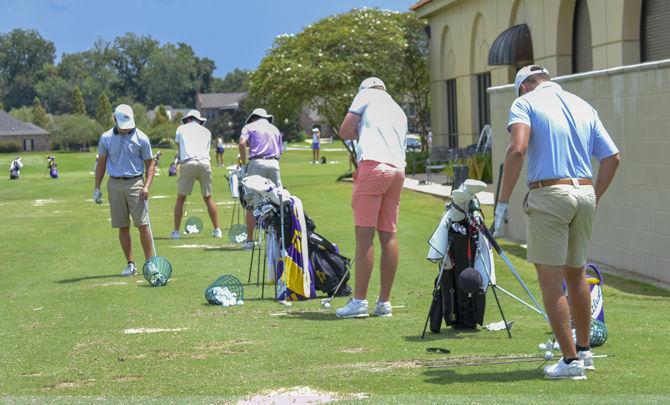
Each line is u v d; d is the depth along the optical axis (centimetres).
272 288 1504
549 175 830
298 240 1379
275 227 1404
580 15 3316
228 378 886
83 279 1669
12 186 5359
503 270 1642
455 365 909
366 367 914
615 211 1670
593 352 961
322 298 1398
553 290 833
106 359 995
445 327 1148
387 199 1223
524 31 3641
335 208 3066
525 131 829
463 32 4500
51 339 1116
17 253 2108
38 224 2855
